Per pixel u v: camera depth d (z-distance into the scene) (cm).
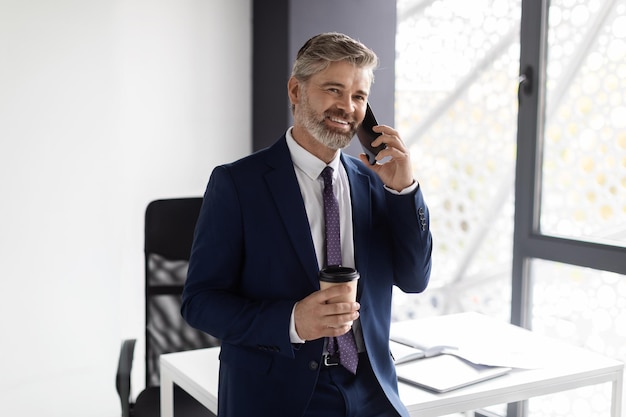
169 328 284
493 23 363
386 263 183
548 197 319
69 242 358
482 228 377
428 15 392
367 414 175
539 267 325
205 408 263
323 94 164
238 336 166
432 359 231
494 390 210
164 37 372
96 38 356
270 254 171
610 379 231
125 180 369
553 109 313
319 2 368
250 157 179
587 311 309
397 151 172
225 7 385
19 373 352
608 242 294
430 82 394
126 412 257
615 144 293
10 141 341
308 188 178
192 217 286
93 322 366
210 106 387
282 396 171
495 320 276
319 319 156
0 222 343
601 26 294
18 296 349
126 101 366
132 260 374
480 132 373
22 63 341
